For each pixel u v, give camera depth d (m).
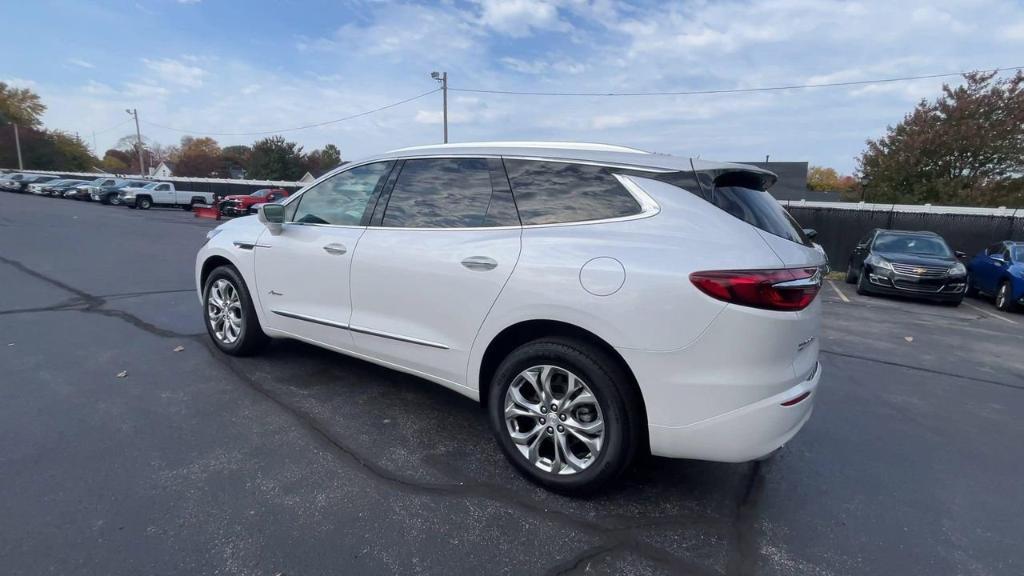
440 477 2.94
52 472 2.80
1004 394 4.95
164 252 11.62
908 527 2.73
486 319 2.93
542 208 2.92
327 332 3.80
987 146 22.89
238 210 27.78
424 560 2.29
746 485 3.05
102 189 33.97
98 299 6.71
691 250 2.47
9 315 5.78
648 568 2.31
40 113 72.06
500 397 2.94
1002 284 10.66
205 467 2.92
